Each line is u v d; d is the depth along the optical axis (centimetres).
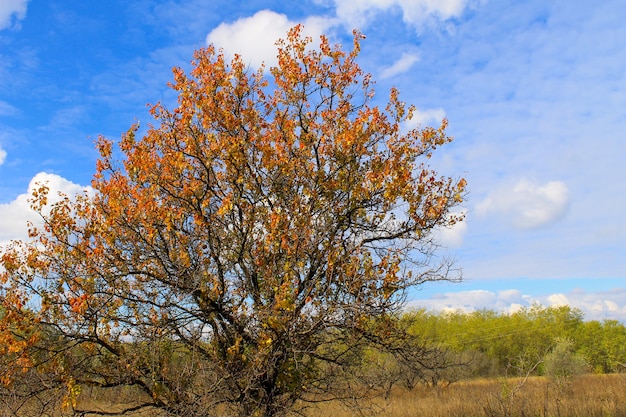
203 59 1010
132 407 945
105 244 955
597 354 5962
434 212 1024
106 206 953
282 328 896
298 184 1041
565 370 2833
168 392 920
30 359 866
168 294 927
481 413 1512
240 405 930
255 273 1014
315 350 1008
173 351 989
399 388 2256
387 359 1165
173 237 967
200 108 989
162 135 1013
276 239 970
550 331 5875
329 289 984
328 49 1091
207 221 978
